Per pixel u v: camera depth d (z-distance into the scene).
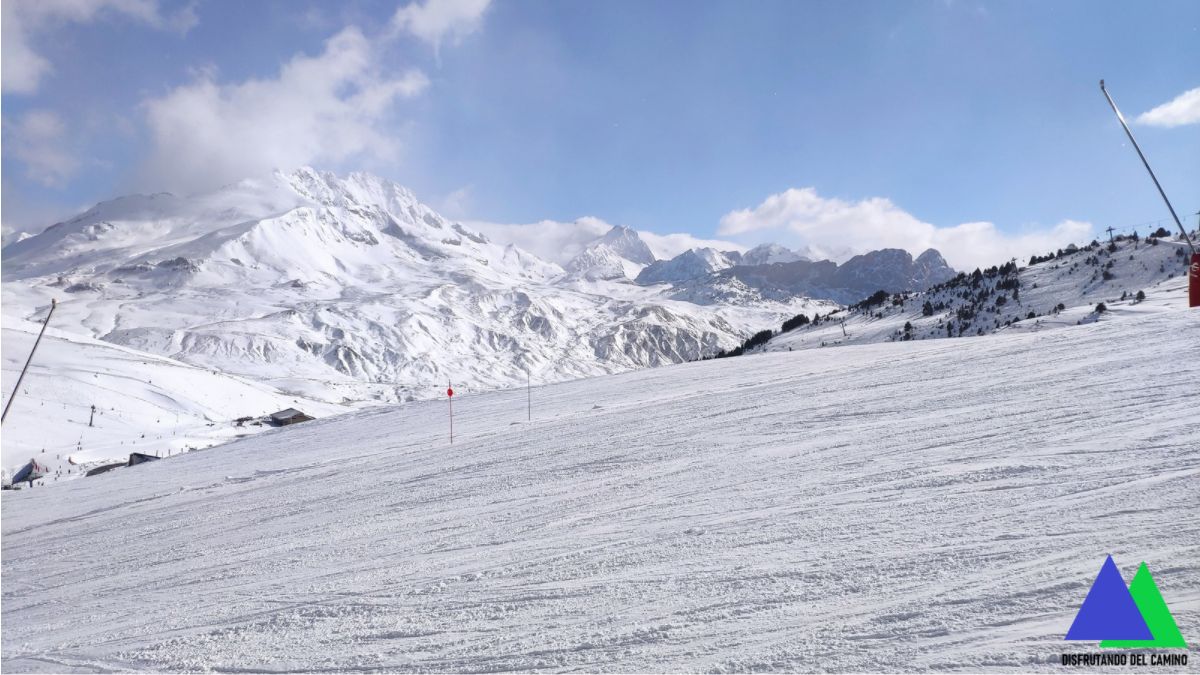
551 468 17.27
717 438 17.55
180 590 10.81
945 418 14.62
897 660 4.61
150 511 22.44
